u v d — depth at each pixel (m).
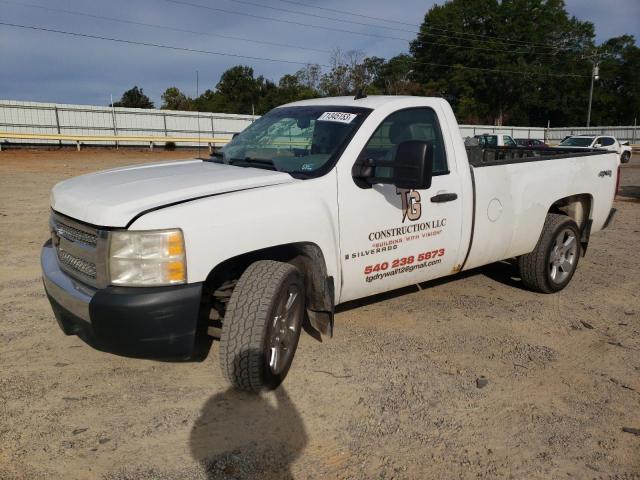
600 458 2.96
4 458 2.82
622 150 28.47
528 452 2.99
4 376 3.65
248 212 3.26
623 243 8.17
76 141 28.66
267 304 3.25
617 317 5.01
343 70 51.44
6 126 30.06
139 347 3.01
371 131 3.99
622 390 3.69
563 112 67.44
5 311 4.77
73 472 2.74
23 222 8.66
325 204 3.65
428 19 65.06
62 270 3.50
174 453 2.91
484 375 3.83
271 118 4.65
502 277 6.11
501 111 64.44
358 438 3.07
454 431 3.16
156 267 3.00
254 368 3.25
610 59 68.44
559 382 3.77
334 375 3.76
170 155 27.91
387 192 4.00
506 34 62.72
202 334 4.16
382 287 4.20
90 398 3.41
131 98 63.66
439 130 4.48
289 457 2.90
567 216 5.59
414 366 3.92
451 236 4.49
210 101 64.94
